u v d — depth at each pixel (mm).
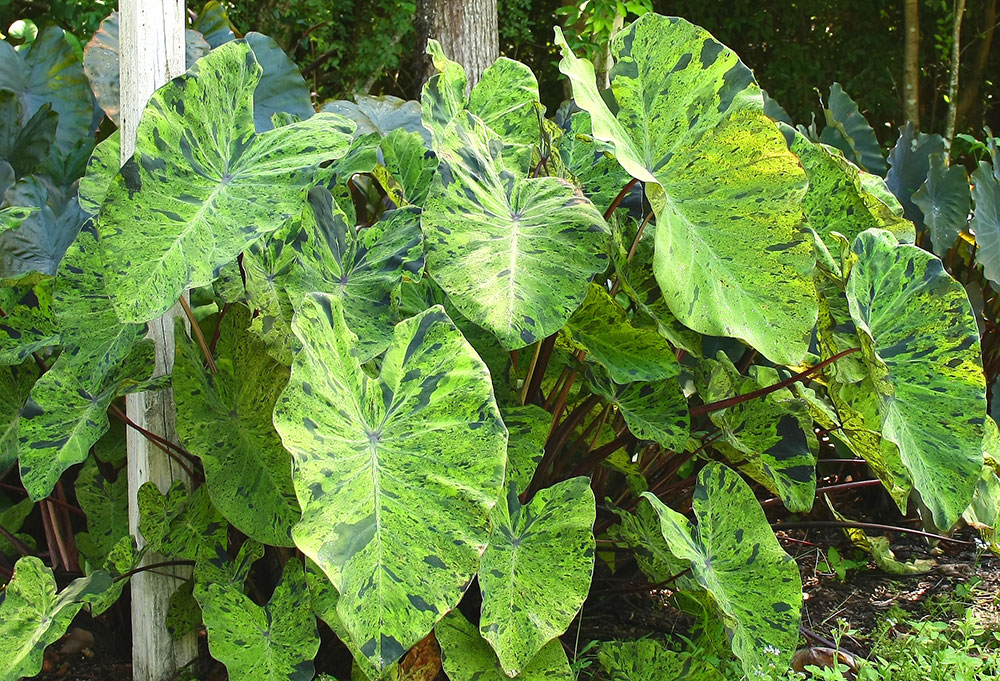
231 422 1813
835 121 3520
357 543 1438
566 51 1764
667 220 1677
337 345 1507
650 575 2221
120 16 1933
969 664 2053
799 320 1678
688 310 1653
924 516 2590
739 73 1751
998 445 2174
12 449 2162
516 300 1624
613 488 2533
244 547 1935
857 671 2230
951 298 1788
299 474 1385
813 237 1697
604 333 1856
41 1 5082
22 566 1783
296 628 1782
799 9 9008
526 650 1660
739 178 1743
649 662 1949
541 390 2145
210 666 2098
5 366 2164
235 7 6484
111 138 2121
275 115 2248
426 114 2316
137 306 1533
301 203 1632
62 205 2438
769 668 1887
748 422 2008
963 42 9109
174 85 1622
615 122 1752
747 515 1887
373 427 1525
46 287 2111
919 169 3510
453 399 1543
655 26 1771
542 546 1748
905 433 1781
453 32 5363
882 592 2785
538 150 2287
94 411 1861
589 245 1713
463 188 1728
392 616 1433
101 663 2270
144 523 1850
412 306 1924
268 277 1713
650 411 1952
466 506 1501
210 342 2285
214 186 1660
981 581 2805
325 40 6715
